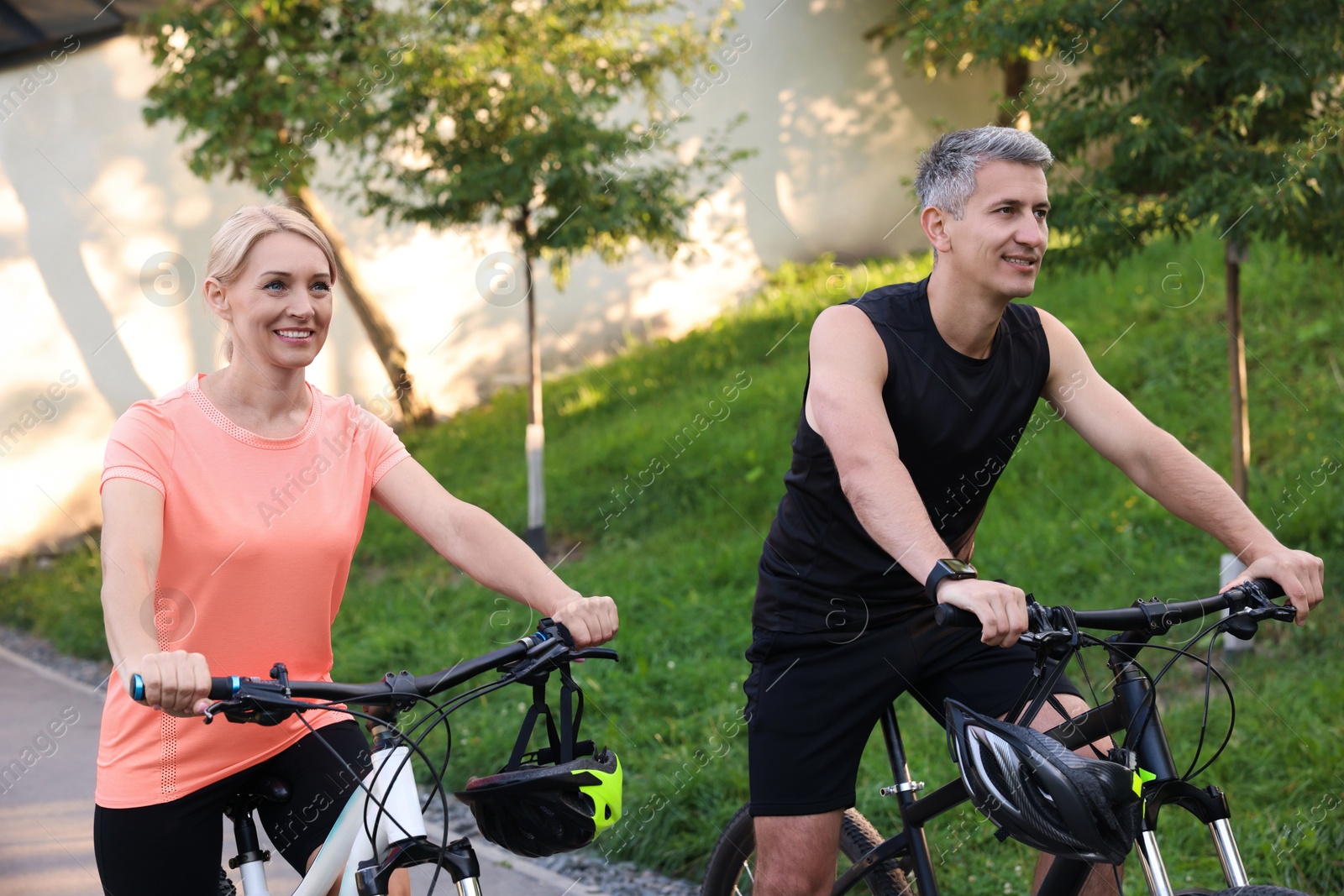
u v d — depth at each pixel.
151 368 9.52
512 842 1.71
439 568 6.81
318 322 1.96
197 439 1.93
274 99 7.01
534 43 6.01
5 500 9.08
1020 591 1.63
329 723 2.02
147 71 9.40
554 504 7.04
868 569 2.21
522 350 10.45
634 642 5.06
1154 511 5.36
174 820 1.92
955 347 2.16
